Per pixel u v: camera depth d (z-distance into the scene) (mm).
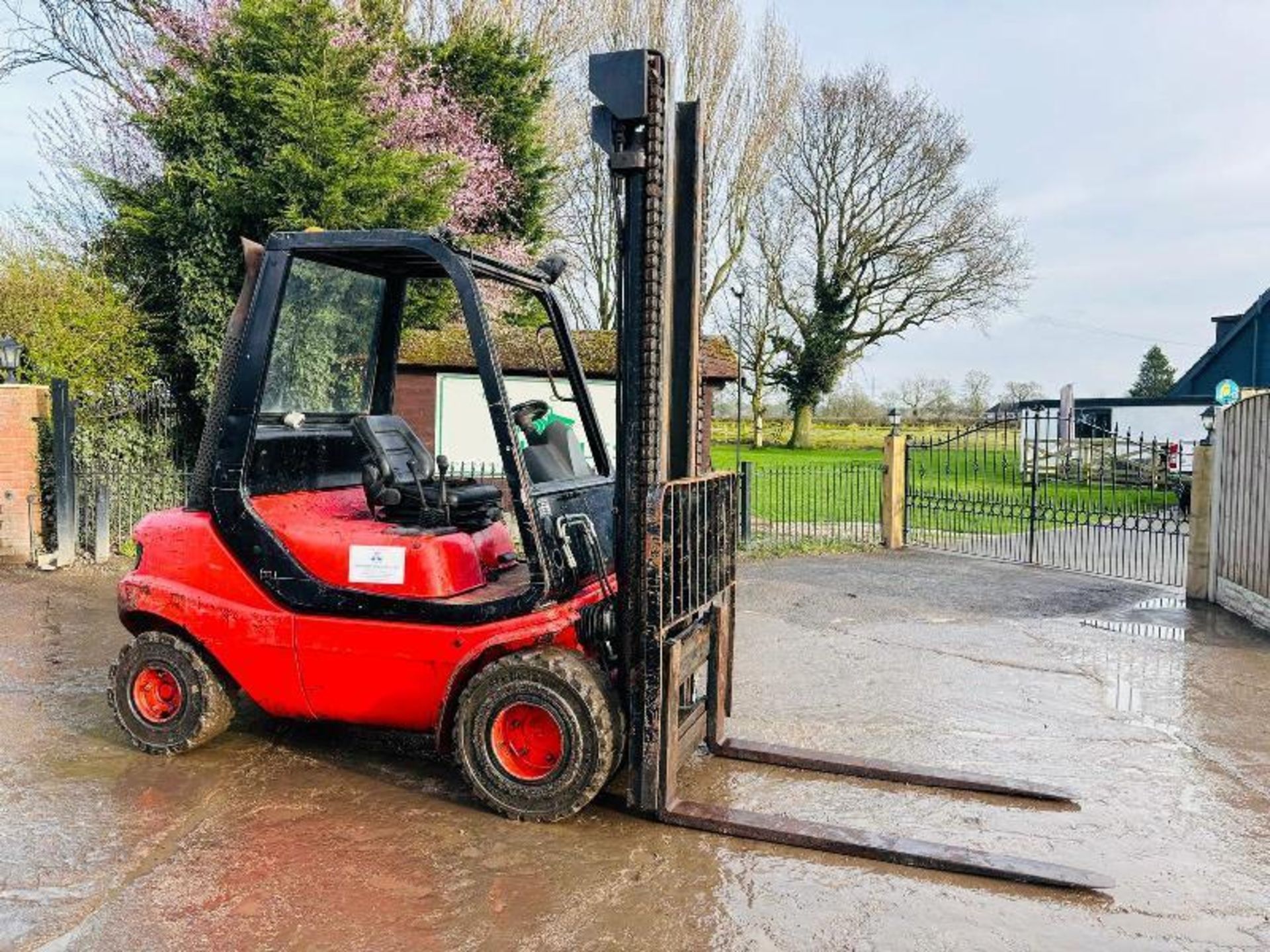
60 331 11500
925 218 32781
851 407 42625
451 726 4379
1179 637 8008
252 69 12133
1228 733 5605
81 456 11266
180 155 12047
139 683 4914
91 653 6984
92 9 15914
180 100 11773
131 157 14016
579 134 25328
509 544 5086
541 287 5227
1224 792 4734
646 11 25906
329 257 4777
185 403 12648
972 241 32656
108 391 11852
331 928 3312
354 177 11938
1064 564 12070
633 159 3992
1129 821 4379
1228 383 18312
